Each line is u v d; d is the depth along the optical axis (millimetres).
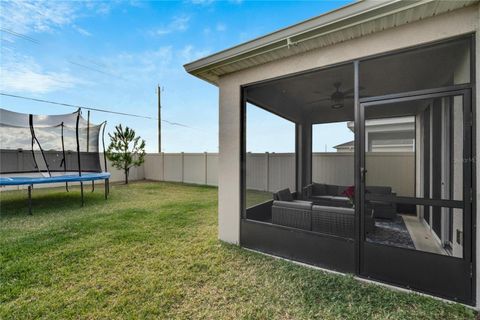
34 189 9094
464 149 1936
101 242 3473
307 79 3461
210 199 7023
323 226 2840
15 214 5254
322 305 1978
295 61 2777
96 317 1868
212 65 3092
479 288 1871
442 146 2906
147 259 2910
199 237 3689
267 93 4035
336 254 2537
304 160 5949
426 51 2305
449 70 2639
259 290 2219
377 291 2143
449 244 2850
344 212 2719
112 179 11680
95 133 8641
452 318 1798
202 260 2865
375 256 2309
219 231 3533
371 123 5332
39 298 2113
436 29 2002
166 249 3207
